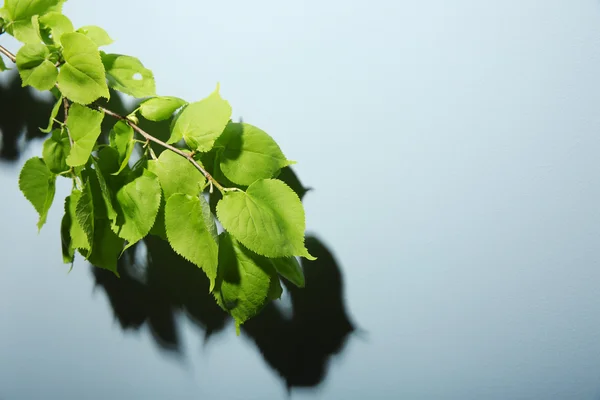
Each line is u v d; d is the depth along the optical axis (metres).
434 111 1.19
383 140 1.20
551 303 1.21
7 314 1.27
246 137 1.14
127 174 1.14
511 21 1.18
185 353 1.25
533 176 1.20
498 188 1.20
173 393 1.26
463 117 1.19
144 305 1.25
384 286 1.22
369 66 1.19
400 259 1.22
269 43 1.19
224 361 1.25
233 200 1.12
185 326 1.25
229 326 1.25
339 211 1.21
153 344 1.26
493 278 1.21
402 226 1.21
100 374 1.27
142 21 1.20
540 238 1.21
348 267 1.22
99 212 1.14
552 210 1.20
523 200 1.20
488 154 1.20
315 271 1.23
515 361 1.23
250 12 1.19
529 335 1.22
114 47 1.21
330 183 1.21
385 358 1.24
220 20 1.19
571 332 1.22
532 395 1.23
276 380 1.25
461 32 1.18
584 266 1.21
